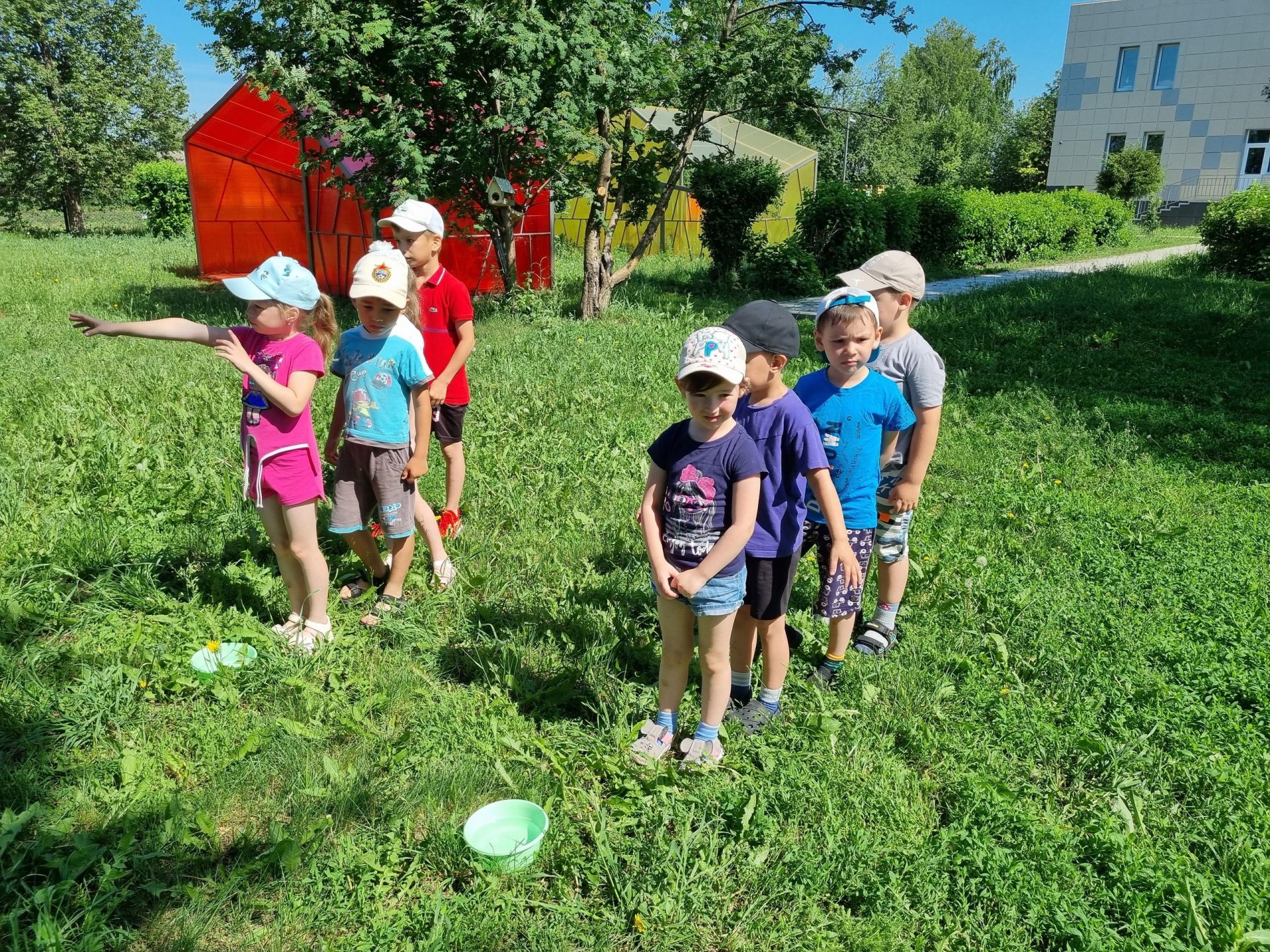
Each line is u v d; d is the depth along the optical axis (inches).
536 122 426.3
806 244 749.3
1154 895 94.0
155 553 164.4
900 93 2477.9
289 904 90.4
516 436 249.8
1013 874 96.3
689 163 671.1
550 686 131.6
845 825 103.7
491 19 401.4
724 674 114.6
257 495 134.9
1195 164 1539.1
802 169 1005.8
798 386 134.0
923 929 92.1
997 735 124.9
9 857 93.4
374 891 92.7
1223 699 133.6
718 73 479.2
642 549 178.2
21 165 1249.4
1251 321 446.3
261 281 127.7
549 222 598.9
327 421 257.1
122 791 105.0
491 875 94.8
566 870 97.0
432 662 136.6
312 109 434.3
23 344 362.9
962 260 888.9
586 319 468.8
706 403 103.2
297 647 134.9
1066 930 89.6
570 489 208.8
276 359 130.6
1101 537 194.4
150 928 87.3
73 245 940.6
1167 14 1512.1
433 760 113.0
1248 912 90.9
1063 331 452.1
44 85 1246.9
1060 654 144.3
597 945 88.4
